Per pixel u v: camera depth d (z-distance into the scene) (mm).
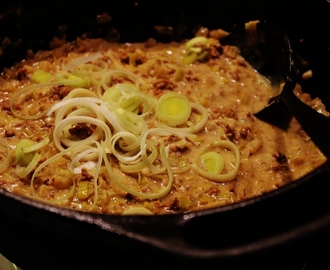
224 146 437
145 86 484
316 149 450
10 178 402
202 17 540
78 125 426
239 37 536
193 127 447
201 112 464
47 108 452
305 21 467
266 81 515
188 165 419
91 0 516
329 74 474
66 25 527
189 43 532
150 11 534
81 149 409
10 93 479
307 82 493
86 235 282
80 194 386
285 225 283
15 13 481
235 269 280
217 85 500
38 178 399
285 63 488
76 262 307
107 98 452
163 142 430
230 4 519
